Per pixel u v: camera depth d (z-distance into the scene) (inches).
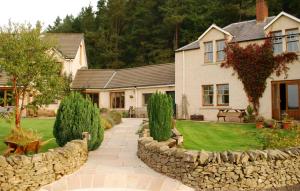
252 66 996.6
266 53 974.4
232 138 655.1
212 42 1098.1
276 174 390.6
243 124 910.4
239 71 1021.2
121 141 623.5
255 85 990.4
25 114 1200.8
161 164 415.8
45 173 372.5
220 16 1788.9
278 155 396.2
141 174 406.9
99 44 2214.6
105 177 393.7
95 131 514.9
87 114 507.2
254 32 1035.9
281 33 959.0
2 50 575.5
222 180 374.3
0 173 341.7
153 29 2130.9
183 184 380.5
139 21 2186.3
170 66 1352.1
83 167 433.7
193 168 378.0
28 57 589.3
